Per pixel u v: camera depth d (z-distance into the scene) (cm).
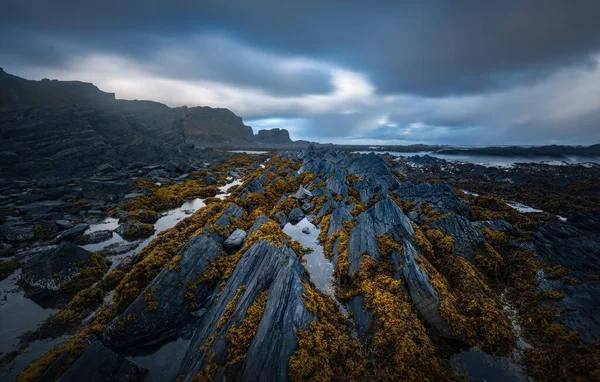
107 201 3534
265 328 1041
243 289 1289
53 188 3681
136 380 1000
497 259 1686
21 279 1634
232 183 5131
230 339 1029
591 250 1519
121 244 2223
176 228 2409
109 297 1520
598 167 6319
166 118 11256
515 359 1078
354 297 1380
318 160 5141
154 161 7275
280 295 1170
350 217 2244
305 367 931
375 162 4619
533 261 1606
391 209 2003
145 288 1334
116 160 6512
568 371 973
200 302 1388
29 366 1034
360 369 986
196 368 999
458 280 1474
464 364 1058
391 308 1200
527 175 5150
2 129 5431
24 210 2884
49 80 12281
